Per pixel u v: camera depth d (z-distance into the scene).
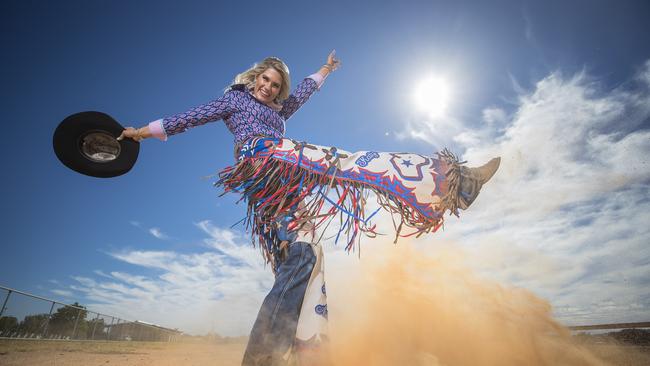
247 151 2.22
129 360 6.23
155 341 24.05
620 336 3.97
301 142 2.16
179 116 2.31
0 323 11.43
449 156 1.96
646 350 3.16
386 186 1.91
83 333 15.94
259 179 2.13
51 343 13.09
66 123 2.16
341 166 2.02
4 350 8.85
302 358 1.62
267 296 1.74
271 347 1.61
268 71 2.55
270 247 2.04
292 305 1.70
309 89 3.07
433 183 1.88
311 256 1.83
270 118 2.49
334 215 1.95
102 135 2.27
